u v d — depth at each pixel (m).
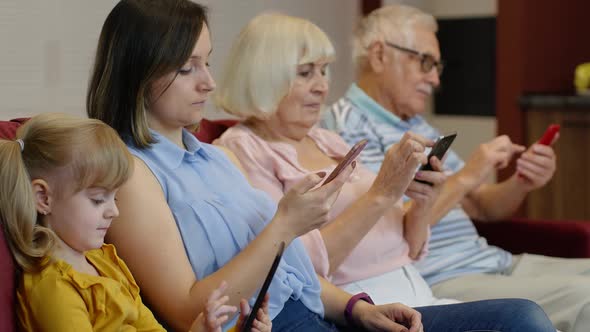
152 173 2.22
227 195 2.35
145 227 2.12
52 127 1.89
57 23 4.78
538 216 5.54
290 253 2.39
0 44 4.55
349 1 6.21
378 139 3.39
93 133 1.90
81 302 1.84
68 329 1.79
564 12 5.70
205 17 2.32
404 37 3.50
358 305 2.48
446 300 3.00
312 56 2.83
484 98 6.20
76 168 1.86
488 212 3.77
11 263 1.86
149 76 2.22
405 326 2.43
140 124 2.24
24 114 4.68
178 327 2.13
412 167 2.66
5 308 1.81
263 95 2.80
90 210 1.89
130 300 1.96
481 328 2.41
